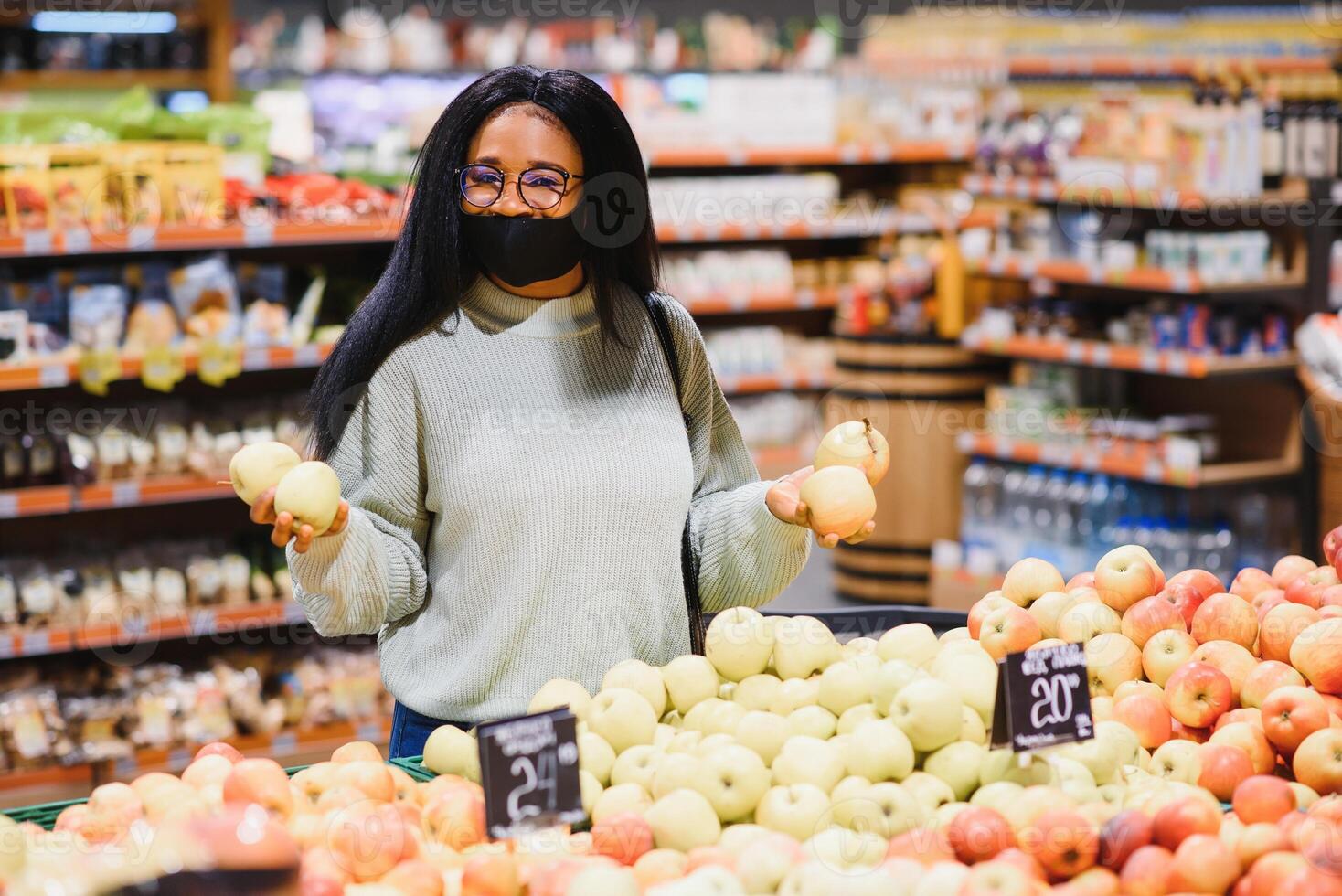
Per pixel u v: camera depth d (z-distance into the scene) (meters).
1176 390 6.01
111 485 4.42
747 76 7.52
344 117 7.32
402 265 2.06
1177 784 1.60
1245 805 1.58
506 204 1.99
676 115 6.88
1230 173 5.37
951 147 7.19
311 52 8.87
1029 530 6.12
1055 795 1.53
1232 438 5.78
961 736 1.66
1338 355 5.29
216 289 4.54
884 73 7.99
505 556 2.01
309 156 5.71
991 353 6.44
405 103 7.46
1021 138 6.31
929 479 6.34
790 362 7.15
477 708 2.02
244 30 9.06
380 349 2.04
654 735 1.76
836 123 7.29
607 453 2.04
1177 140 5.48
